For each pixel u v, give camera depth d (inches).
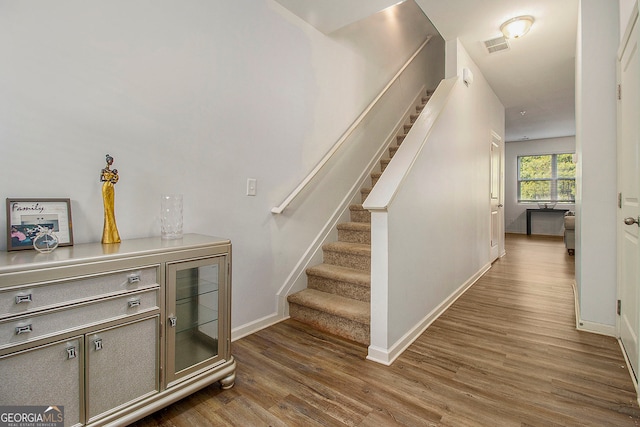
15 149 54.2
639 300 63.9
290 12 103.1
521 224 370.3
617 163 91.3
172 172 75.5
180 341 63.4
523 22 112.5
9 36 53.2
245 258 93.2
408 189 89.6
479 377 73.0
